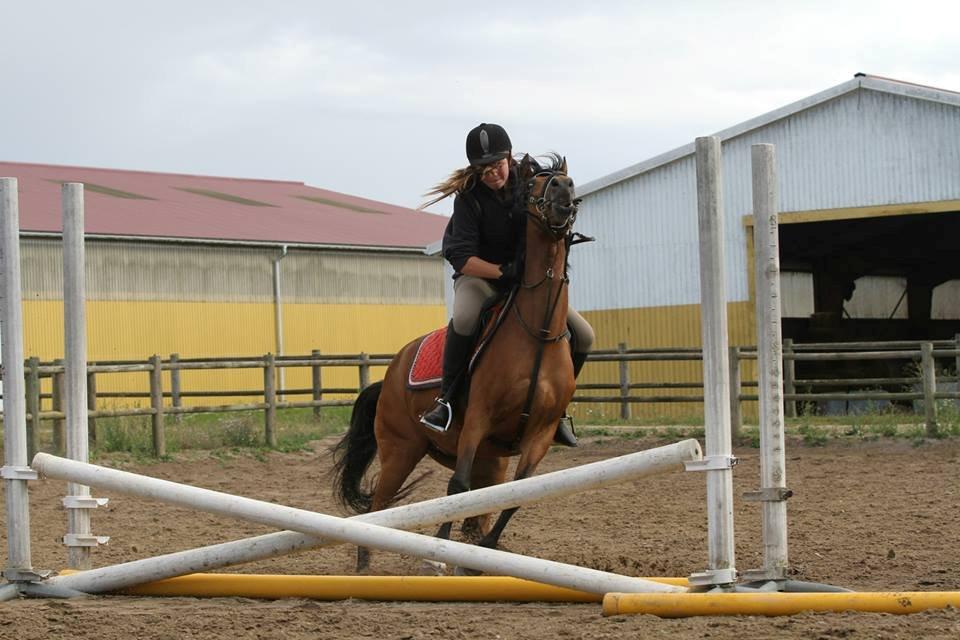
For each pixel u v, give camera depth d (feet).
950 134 63.57
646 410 74.13
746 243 70.38
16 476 19.77
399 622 16.69
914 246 95.14
